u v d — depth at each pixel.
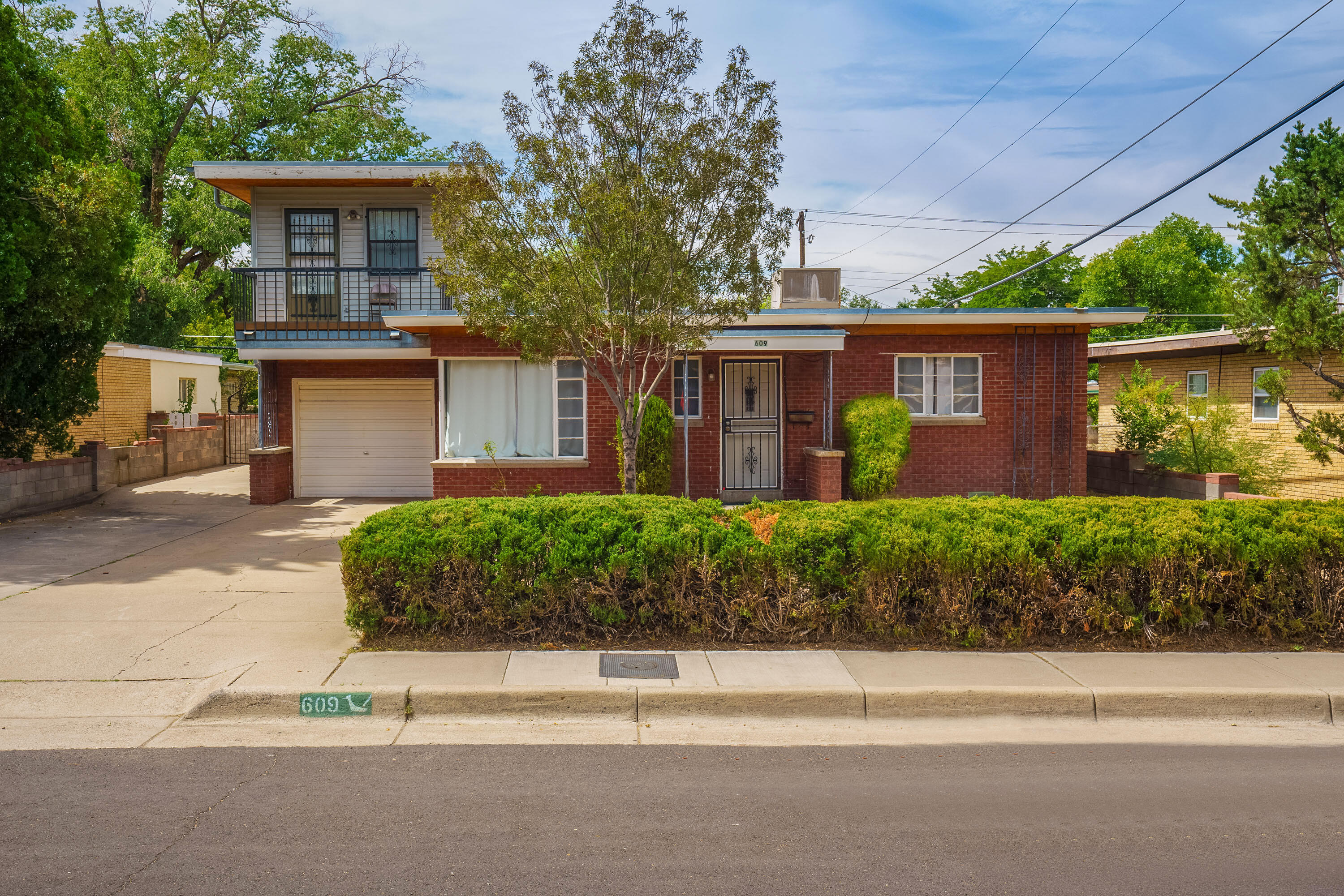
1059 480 15.48
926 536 7.09
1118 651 6.98
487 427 14.44
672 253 8.78
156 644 6.95
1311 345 12.72
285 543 11.66
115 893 3.55
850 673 6.30
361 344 15.55
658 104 8.83
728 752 5.25
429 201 16.84
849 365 15.38
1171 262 40.00
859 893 3.65
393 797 4.54
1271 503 7.96
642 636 7.06
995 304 41.12
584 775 4.88
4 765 4.89
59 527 12.68
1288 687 6.11
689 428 15.15
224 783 4.68
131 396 22.09
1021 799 4.63
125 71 25.89
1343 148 12.46
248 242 26.95
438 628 6.98
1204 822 4.38
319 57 28.69
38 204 12.59
